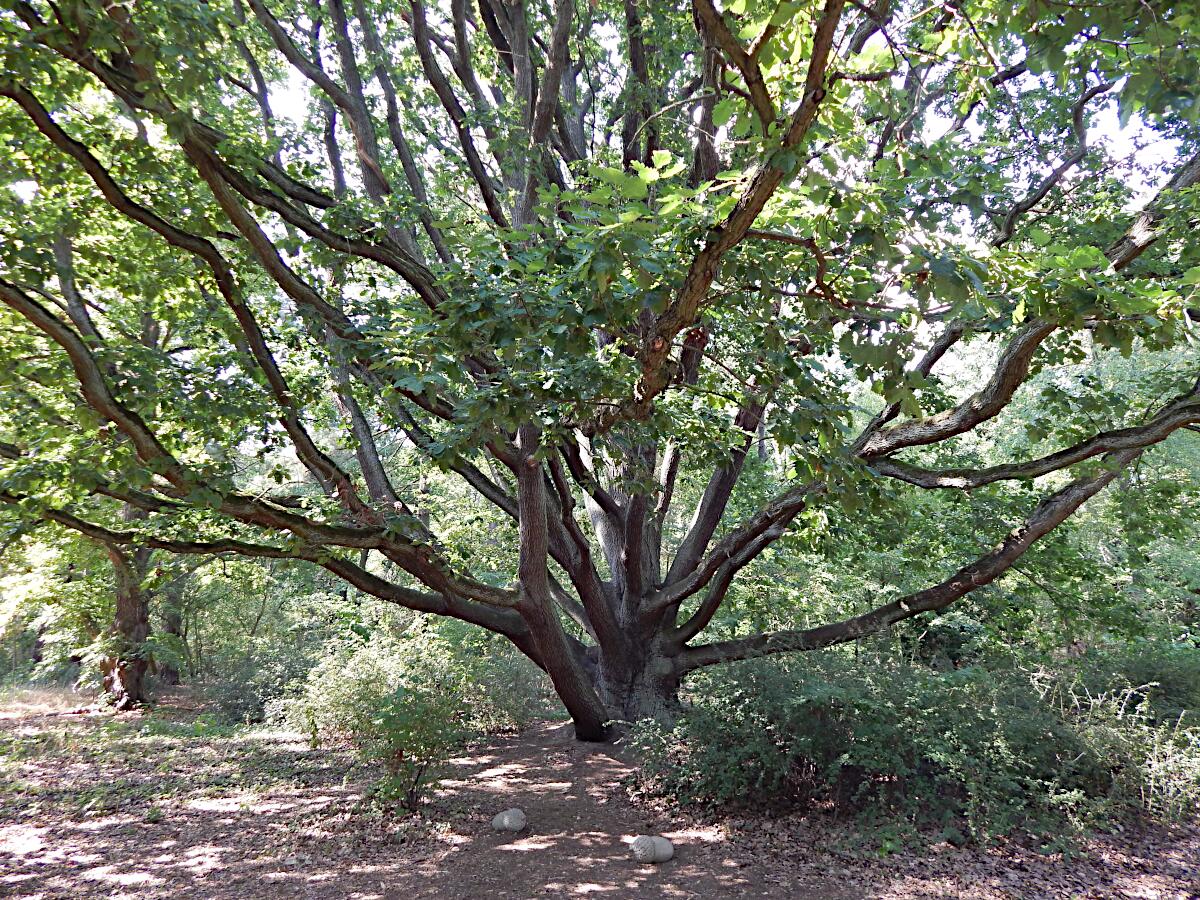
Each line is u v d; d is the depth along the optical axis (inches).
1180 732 310.0
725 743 311.9
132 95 209.2
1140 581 588.4
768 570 559.5
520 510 371.9
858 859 259.0
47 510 277.0
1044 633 435.8
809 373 179.9
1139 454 320.8
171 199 280.7
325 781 373.1
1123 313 141.1
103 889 241.4
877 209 129.5
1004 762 283.7
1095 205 324.5
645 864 261.9
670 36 361.7
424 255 444.8
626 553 438.0
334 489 333.7
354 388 346.0
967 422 289.9
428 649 480.1
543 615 387.9
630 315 156.4
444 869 258.4
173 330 404.8
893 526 418.6
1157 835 272.5
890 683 311.4
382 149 445.1
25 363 273.1
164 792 353.7
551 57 329.7
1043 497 394.6
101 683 697.6
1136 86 91.9
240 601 837.8
